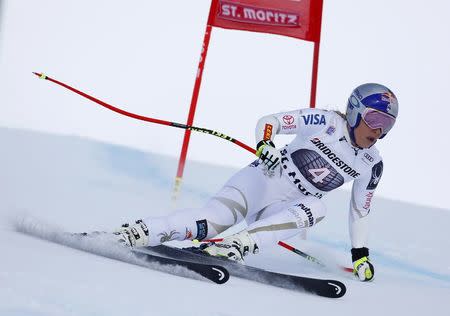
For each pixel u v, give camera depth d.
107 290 12.07
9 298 10.79
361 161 17.59
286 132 17.33
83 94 17.44
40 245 14.70
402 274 20.44
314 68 24.91
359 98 16.77
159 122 17.62
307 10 24.91
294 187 17.62
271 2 24.91
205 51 24.95
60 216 19.25
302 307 13.59
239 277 15.48
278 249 20.98
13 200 20.41
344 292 14.83
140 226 15.55
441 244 26.56
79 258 14.10
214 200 17.05
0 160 27.61
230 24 25.02
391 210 33.84
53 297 11.16
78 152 33.03
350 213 18.69
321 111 17.41
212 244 16.12
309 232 24.88
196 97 24.78
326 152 17.36
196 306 12.13
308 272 18.31
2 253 13.30
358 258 18.47
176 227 15.94
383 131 16.83
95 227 18.53
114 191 25.02
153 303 11.82
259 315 12.34
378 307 14.98
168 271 14.49
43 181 24.69
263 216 17.73
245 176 17.56
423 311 15.45
